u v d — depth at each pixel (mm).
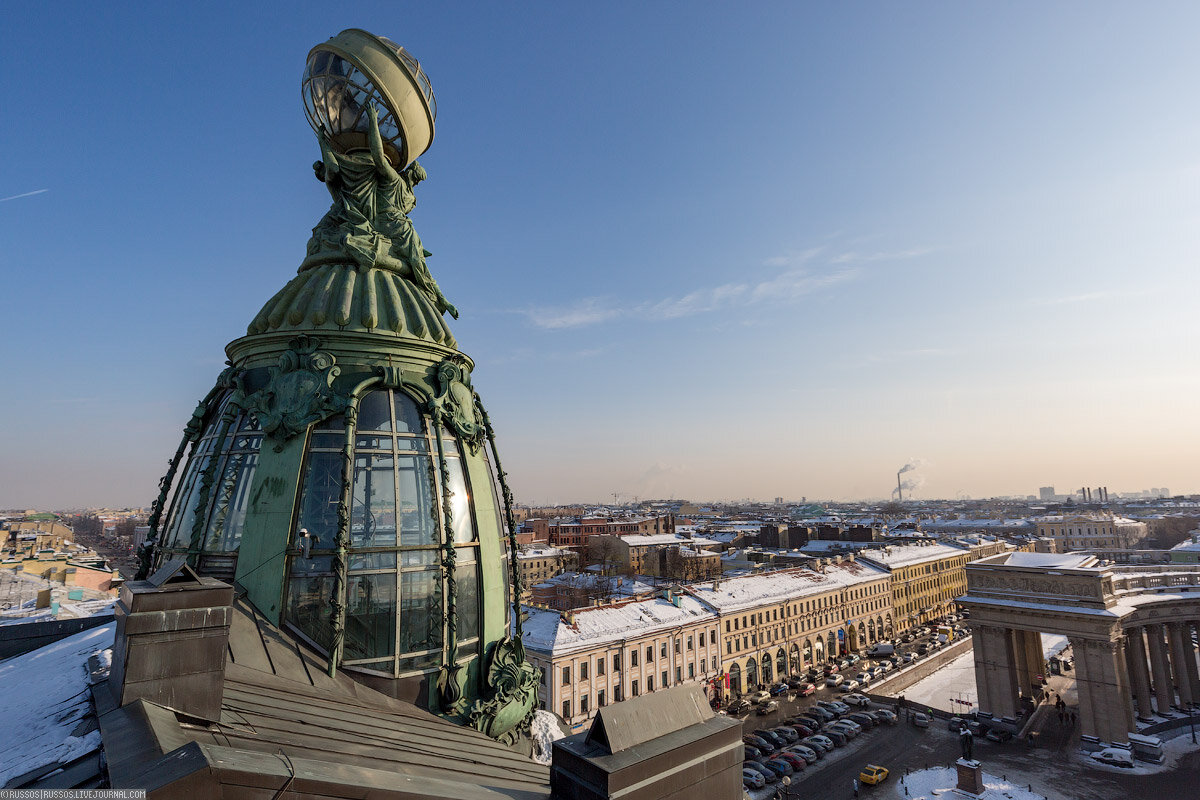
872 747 64938
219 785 6598
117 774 6734
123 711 8398
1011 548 172000
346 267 16500
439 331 16594
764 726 71125
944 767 58875
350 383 14688
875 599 112688
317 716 10969
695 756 10031
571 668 63156
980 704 71625
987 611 72438
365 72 17156
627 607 75938
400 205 18000
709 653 78250
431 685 13859
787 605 92062
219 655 9453
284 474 13789
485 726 14227
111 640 14844
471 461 16281
